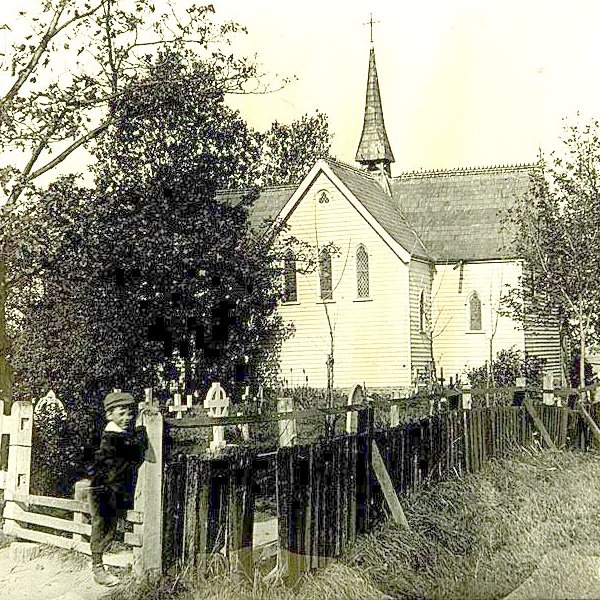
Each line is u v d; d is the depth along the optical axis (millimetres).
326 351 32219
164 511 7172
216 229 20656
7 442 10164
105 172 18609
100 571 7637
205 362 21906
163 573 7078
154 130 19250
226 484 7543
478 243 33719
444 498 10484
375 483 9578
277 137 54188
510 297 28047
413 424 10844
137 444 7746
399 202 36906
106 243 17062
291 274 32625
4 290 14406
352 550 8570
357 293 32031
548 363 34781
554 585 7805
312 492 8117
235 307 22375
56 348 17516
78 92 15266
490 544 8992
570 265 22250
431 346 29156
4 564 8617
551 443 15156
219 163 21031
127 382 18344
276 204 35375
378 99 37938
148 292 18594
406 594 7598
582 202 22203
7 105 14461
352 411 9445
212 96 17500
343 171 33844
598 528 10031
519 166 36062
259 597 7027
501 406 14102
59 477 11953
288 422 8680
